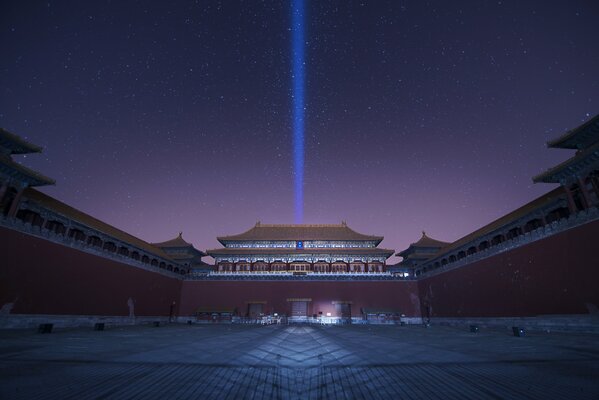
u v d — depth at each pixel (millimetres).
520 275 31406
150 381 7926
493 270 35625
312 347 15242
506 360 10797
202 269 59844
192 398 6711
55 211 32000
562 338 19828
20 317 26938
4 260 25922
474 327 27766
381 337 21984
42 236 29750
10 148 27703
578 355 11984
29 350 13141
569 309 25594
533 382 7762
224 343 16953
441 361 10672
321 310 53500
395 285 55031
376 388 7496
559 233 27188
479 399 6531
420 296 53969
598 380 7906
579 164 25812
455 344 16625
